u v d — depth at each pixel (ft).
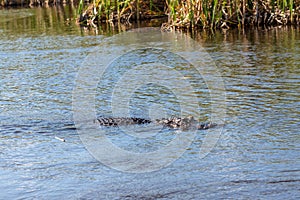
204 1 103.24
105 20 120.57
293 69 69.72
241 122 49.83
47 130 49.47
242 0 104.53
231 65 73.77
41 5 168.66
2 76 72.79
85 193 37.06
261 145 43.96
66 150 44.68
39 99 60.13
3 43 101.04
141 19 119.03
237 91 60.64
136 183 38.32
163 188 37.37
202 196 36.01
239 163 40.70
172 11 105.70
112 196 36.52
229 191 36.47
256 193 35.99
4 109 56.34
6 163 42.32
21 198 36.65
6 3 172.04
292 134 46.06
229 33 99.14
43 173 40.37
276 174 38.52
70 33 108.78
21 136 48.08
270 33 96.78
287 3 105.50
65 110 55.42
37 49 92.73
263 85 62.59
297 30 98.32
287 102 55.52
